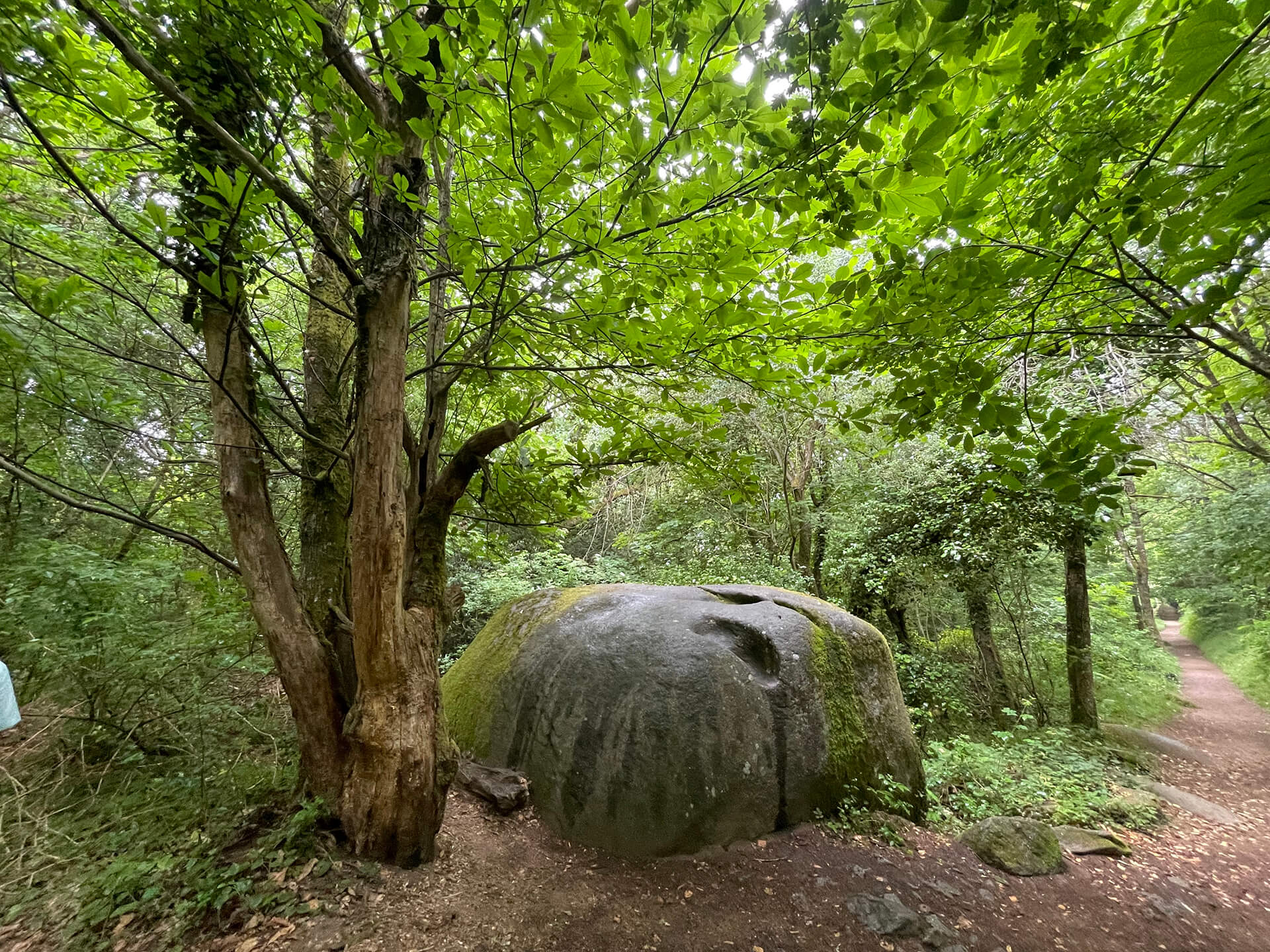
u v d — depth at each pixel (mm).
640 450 3770
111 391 3762
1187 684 11852
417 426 6496
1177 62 1165
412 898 2543
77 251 3340
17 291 2350
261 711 4258
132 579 3490
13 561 3373
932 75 1252
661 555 9734
